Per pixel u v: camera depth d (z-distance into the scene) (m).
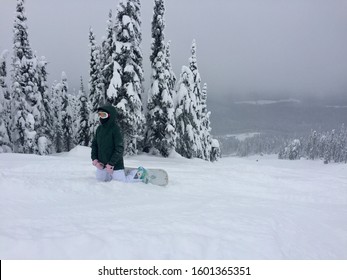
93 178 6.24
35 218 3.53
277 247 3.12
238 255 2.88
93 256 2.65
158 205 4.47
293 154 107.19
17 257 2.56
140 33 21.94
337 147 92.56
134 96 20.48
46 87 29.52
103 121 5.78
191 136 26.03
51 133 30.41
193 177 7.83
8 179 4.96
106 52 23.33
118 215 3.84
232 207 4.63
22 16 24.64
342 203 5.98
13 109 25.44
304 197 6.27
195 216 3.91
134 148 22.28
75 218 3.63
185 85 26.28
